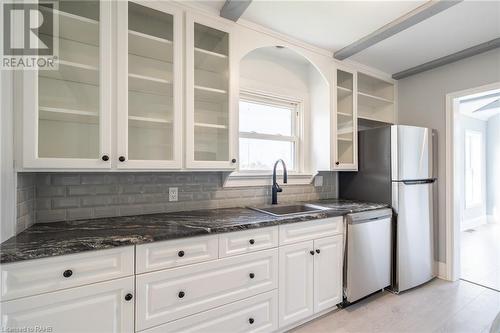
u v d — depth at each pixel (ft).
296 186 8.61
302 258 5.98
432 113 9.14
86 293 3.69
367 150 8.53
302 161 8.84
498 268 9.71
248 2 5.37
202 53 6.02
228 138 6.09
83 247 3.65
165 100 5.61
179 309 4.42
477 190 17.07
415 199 8.02
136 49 5.58
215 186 6.94
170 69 5.48
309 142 8.97
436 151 8.94
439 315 6.56
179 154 5.36
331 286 6.53
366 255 7.02
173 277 4.36
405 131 7.85
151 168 5.07
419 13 5.84
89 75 4.75
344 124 8.75
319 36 7.11
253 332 5.23
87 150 4.68
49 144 4.57
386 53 8.15
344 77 8.66
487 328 6.02
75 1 4.65
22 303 3.32
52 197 5.05
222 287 4.86
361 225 6.93
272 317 5.49
